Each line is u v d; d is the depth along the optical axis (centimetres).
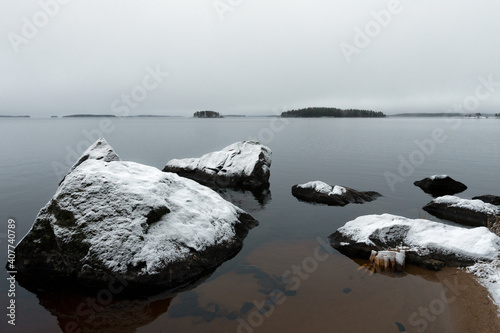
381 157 2828
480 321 565
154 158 2838
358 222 1002
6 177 2006
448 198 1295
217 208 1002
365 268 798
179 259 754
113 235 730
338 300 661
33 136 5153
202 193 1032
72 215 760
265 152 1991
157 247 742
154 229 778
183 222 839
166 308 649
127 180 853
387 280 736
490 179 1903
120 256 706
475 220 1147
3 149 3388
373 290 695
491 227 984
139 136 5406
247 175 1797
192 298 683
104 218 754
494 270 705
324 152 3216
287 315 615
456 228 873
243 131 6656
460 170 2184
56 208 780
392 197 1538
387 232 888
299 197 1580
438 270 757
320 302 655
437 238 836
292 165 2498
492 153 2952
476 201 1227
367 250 862
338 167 2378
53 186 1766
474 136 4928
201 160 2019
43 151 3247
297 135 5519
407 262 809
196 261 783
